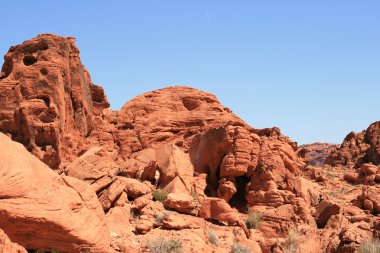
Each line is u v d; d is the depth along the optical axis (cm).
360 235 3222
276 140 3994
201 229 2872
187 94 4994
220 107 4988
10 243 1878
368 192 3856
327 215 3672
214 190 3859
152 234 2706
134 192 3056
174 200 3112
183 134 4706
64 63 4047
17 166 2062
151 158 3709
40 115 3747
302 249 3281
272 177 3722
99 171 2947
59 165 3697
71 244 2123
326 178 5050
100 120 4459
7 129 3747
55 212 2083
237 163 3744
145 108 4816
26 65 3966
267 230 3409
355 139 7406
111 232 2588
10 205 1986
